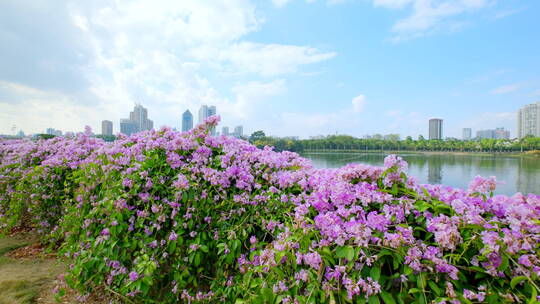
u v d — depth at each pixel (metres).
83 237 2.68
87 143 4.14
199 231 2.33
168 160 2.58
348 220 1.63
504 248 1.25
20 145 5.55
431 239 1.53
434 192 1.73
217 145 2.82
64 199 3.88
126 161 2.67
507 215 1.46
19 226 4.88
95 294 2.70
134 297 2.31
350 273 1.45
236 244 2.07
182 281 2.19
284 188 2.31
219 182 2.36
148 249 2.27
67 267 3.14
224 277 2.18
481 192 1.62
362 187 1.71
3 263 3.47
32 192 4.14
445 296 1.30
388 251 1.41
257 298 1.64
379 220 1.50
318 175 2.21
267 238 2.22
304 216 1.77
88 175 3.06
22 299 2.65
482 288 1.26
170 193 2.49
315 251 1.52
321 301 1.41
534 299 1.12
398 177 1.77
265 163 2.56
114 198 2.47
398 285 1.43
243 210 2.27
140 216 2.37
